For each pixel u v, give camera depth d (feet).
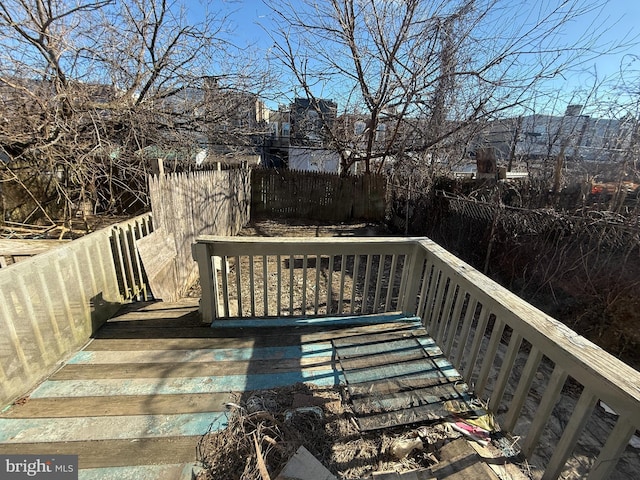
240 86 24.26
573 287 12.26
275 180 32.71
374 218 31.53
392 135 28.04
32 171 18.30
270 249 8.34
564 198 14.62
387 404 5.99
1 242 13.50
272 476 4.64
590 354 4.03
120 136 20.43
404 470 4.77
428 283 8.60
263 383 6.58
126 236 10.12
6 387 5.71
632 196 13.07
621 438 3.50
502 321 5.46
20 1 15.44
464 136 25.20
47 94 15.34
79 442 5.14
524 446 4.93
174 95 23.22
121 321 8.76
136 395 6.15
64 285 7.12
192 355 7.39
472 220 17.34
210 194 19.06
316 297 9.02
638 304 10.44
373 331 8.50
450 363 7.22
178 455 4.99
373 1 22.66
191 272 15.58
